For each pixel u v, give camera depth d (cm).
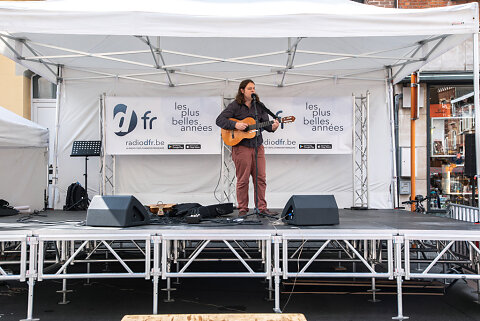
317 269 532
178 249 438
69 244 430
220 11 386
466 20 377
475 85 383
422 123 817
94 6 386
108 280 498
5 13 364
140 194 630
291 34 377
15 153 611
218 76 637
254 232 346
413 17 378
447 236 344
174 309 386
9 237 338
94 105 627
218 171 632
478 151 382
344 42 557
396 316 367
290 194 637
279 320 223
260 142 462
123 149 601
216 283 481
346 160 635
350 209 604
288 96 633
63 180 623
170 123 604
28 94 837
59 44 547
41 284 480
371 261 400
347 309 389
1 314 372
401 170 801
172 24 373
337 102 607
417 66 552
